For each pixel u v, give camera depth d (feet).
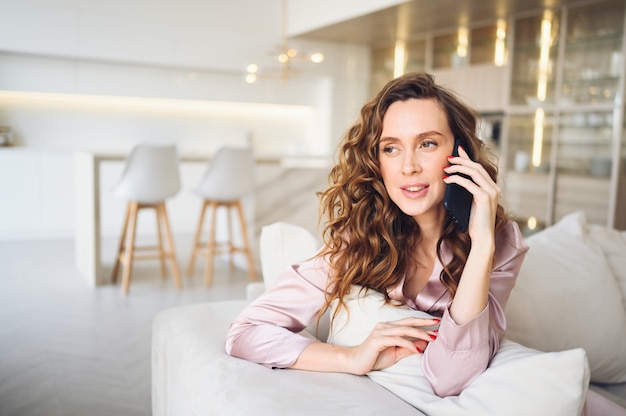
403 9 18.01
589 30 16.74
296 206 16.65
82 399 8.07
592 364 5.46
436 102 3.48
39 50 19.19
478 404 3.08
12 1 18.63
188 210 23.15
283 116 25.82
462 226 3.32
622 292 5.94
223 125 24.57
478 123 3.77
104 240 20.75
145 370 9.21
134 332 11.03
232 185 14.61
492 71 19.74
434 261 3.92
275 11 23.38
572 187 17.43
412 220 3.90
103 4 20.25
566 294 5.41
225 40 22.33
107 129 22.21
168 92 22.36
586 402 3.87
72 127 21.58
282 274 4.02
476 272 3.23
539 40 18.19
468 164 3.28
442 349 3.29
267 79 24.22
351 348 3.67
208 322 4.69
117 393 8.32
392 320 3.71
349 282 3.82
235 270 16.57
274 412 3.14
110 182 21.57
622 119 15.96
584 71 16.96
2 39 18.60
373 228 3.83
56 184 20.59
